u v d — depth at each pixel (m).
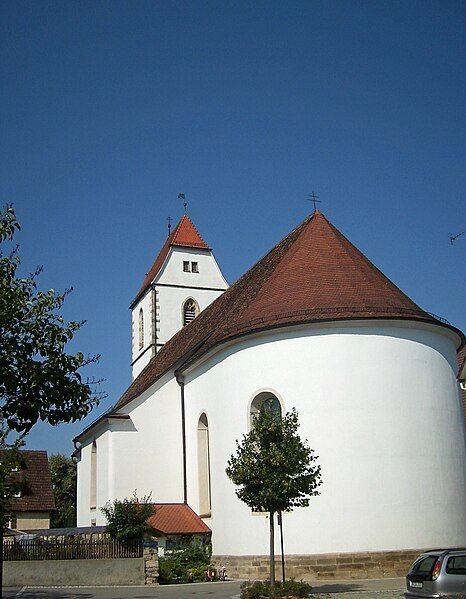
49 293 14.40
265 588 20.28
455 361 30.94
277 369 29.02
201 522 33.44
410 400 28.14
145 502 30.83
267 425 22.25
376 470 27.19
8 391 13.43
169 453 37.94
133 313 59.97
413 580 17.36
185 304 55.62
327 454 27.47
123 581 26.02
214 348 32.22
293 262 31.70
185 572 27.98
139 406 38.16
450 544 27.36
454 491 28.11
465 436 30.66
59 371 13.85
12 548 26.09
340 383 27.97
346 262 30.86
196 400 35.78
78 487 45.78
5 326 13.84
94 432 41.66
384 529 26.67
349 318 28.20
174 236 57.47
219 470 31.33
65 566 26.05
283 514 27.58
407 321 28.67
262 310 30.34
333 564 26.39
